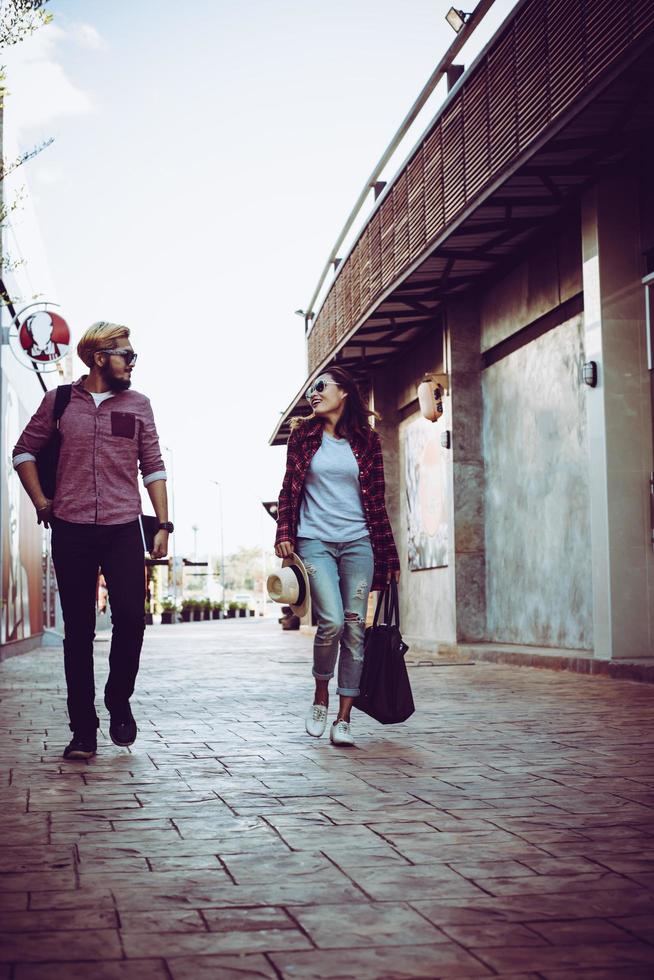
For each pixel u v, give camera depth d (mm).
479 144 10484
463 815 3801
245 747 5488
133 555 5137
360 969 2273
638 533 9391
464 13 11523
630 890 2861
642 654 9383
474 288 14031
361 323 14680
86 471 5098
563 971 2262
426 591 16594
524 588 12977
